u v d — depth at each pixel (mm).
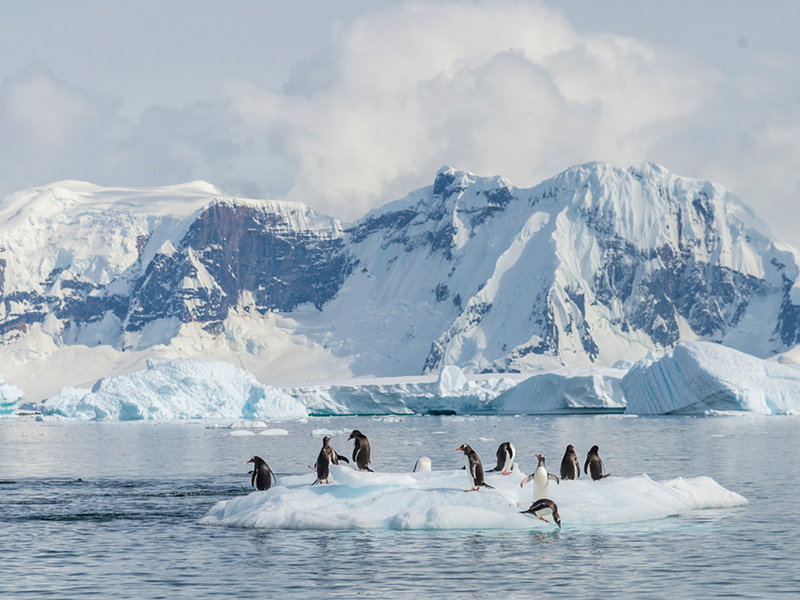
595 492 99250
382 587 64500
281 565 72438
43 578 69000
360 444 102062
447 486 97438
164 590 64500
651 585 64312
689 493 105250
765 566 70500
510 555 75188
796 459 177000
